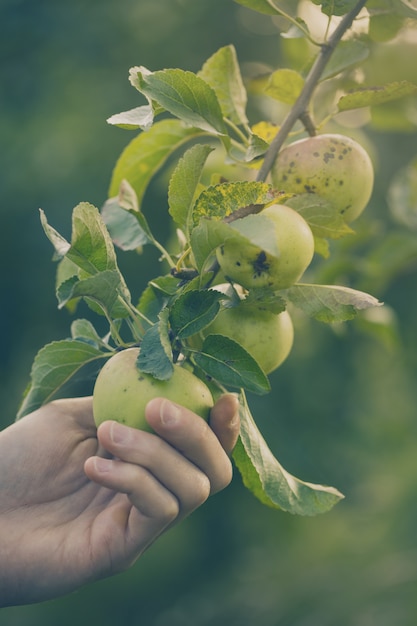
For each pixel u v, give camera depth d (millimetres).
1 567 797
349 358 2178
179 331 702
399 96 766
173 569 2918
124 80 2455
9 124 2520
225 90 799
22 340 2688
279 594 2020
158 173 2197
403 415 2250
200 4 2314
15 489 833
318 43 763
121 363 715
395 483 2008
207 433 707
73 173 2445
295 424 2277
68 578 796
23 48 2510
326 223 750
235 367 701
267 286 719
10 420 2660
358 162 761
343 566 1978
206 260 700
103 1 2422
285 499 730
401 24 821
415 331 1907
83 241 699
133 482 705
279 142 757
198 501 719
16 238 2570
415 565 1752
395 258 1066
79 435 855
